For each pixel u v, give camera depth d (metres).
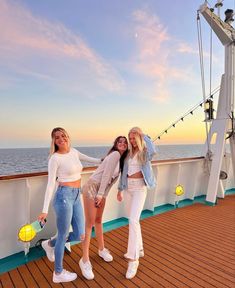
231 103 4.75
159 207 4.77
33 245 2.95
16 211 2.77
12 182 2.72
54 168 2.05
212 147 5.21
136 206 2.35
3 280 2.20
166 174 4.90
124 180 2.47
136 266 2.29
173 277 2.25
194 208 4.67
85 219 2.32
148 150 2.37
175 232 3.42
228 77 4.75
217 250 2.84
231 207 4.70
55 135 2.12
